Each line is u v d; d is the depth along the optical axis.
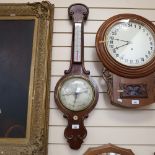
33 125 1.37
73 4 1.54
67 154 1.38
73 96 1.41
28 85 1.43
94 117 1.43
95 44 1.45
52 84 1.48
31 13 1.54
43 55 1.47
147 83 1.38
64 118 1.42
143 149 1.40
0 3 1.57
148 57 1.41
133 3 1.61
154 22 1.58
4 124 1.38
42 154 1.33
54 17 1.58
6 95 1.42
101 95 1.46
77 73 1.45
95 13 1.58
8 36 1.51
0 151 1.32
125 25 1.46
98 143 1.40
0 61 1.47
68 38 1.55
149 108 1.45
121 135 1.41
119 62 1.38
